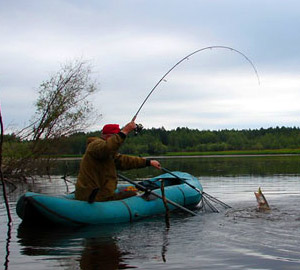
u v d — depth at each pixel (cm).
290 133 7262
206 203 714
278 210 659
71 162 3003
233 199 814
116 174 624
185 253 407
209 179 1271
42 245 452
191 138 7012
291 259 378
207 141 7156
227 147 6838
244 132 7531
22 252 423
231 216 614
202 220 594
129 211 595
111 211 575
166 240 466
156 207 651
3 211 703
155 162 677
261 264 365
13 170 1470
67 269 362
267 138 7025
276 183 1101
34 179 1501
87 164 580
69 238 485
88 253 415
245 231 498
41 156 1544
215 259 384
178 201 715
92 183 576
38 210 530
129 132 581
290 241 443
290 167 1892
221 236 476
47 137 1478
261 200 663
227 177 1338
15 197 921
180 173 874
